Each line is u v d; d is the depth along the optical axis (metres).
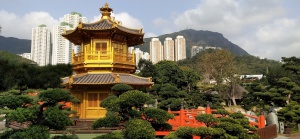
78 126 23.53
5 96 11.55
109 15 31.11
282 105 40.59
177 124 25.39
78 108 26.39
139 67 59.00
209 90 66.19
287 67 51.22
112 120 13.50
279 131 30.16
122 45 29.45
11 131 11.31
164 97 44.25
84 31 26.75
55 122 11.20
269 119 30.44
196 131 15.30
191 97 52.03
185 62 124.19
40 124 11.33
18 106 11.52
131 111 14.45
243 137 16.80
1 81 13.15
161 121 15.13
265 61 158.50
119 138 12.34
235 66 66.06
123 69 28.78
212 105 50.91
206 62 66.81
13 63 14.26
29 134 10.46
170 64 62.12
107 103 14.72
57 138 12.27
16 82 13.59
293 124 31.38
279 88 40.50
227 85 64.44
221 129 16.00
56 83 15.23
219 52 65.88
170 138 14.69
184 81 60.34
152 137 12.24
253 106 51.75
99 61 27.02
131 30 29.66
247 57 161.12
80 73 28.86
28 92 14.25
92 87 26.00
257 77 106.31
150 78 29.42
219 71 65.00
